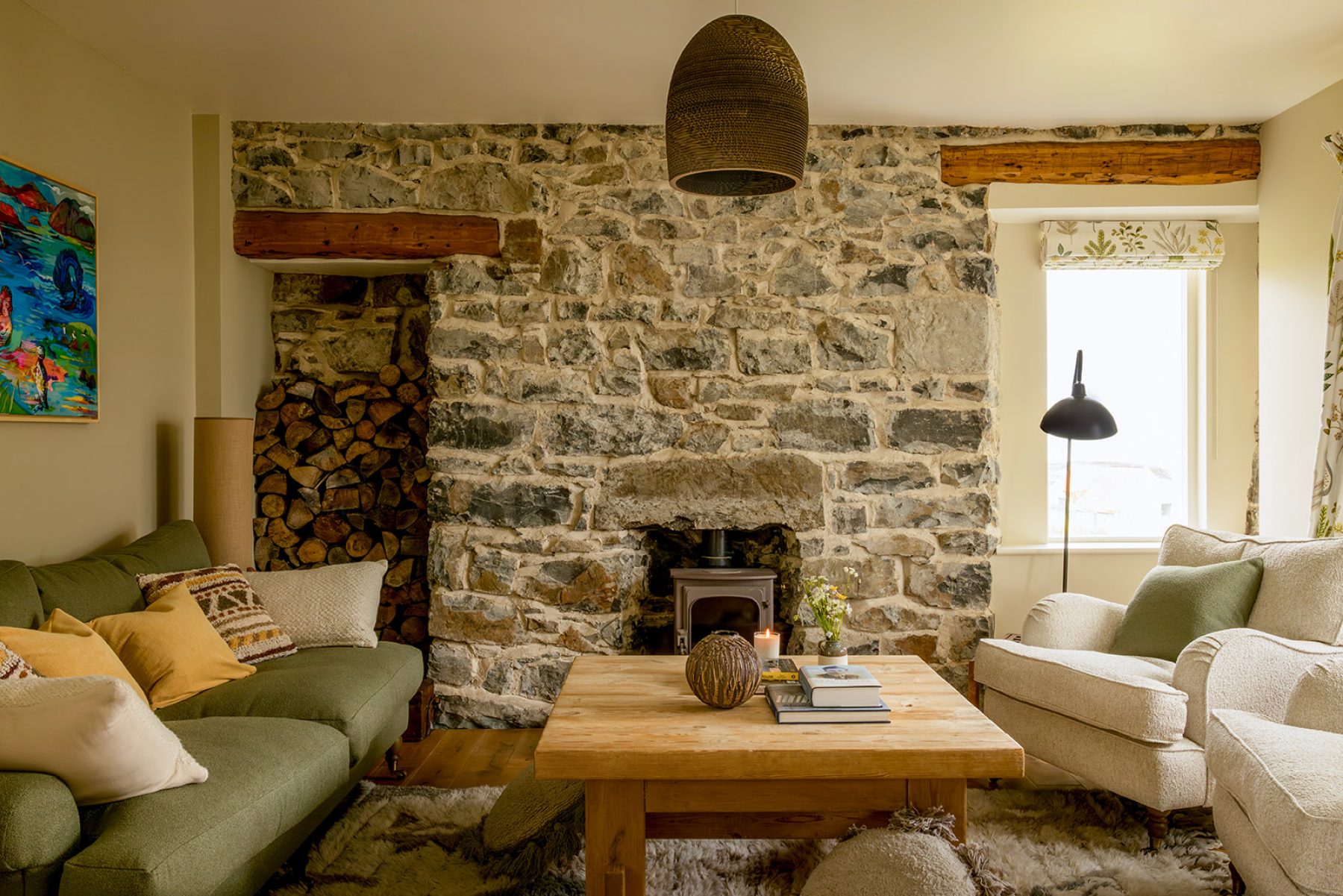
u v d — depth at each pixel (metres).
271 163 3.95
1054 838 2.68
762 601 3.82
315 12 2.94
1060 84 3.55
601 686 2.62
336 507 4.16
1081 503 4.45
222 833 1.85
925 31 3.09
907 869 1.91
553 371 3.92
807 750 2.08
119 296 3.35
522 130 3.96
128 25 3.02
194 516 3.56
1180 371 4.42
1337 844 1.72
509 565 3.90
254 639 2.93
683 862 2.54
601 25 3.04
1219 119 3.96
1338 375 3.31
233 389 3.99
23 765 1.71
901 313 3.94
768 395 3.92
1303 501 3.74
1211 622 2.94
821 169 3.96
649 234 3.94
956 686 3.92
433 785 3.18
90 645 2.29
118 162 3.35
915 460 3.94
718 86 2.04
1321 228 3.65
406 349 4.36
